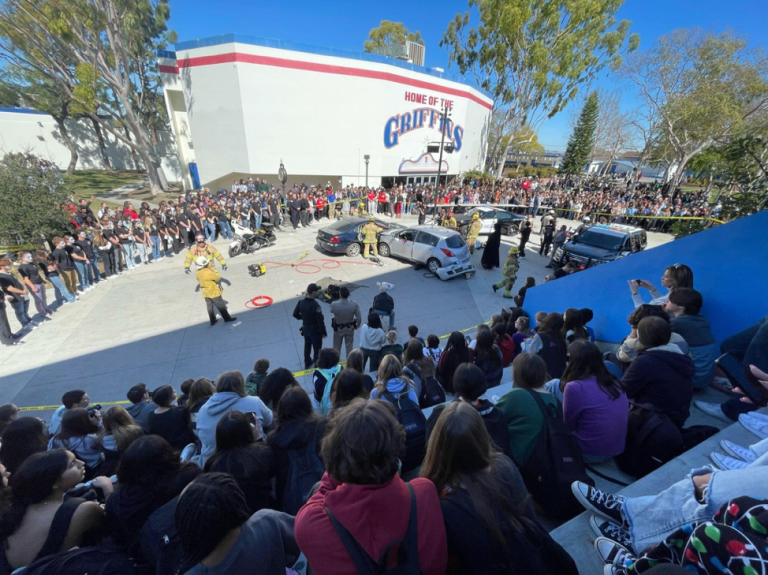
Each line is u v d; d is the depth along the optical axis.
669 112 22.39
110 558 1.67
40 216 10.41
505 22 27.12
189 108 20.52
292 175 23.06
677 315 3.57
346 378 2.93
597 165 57.50
